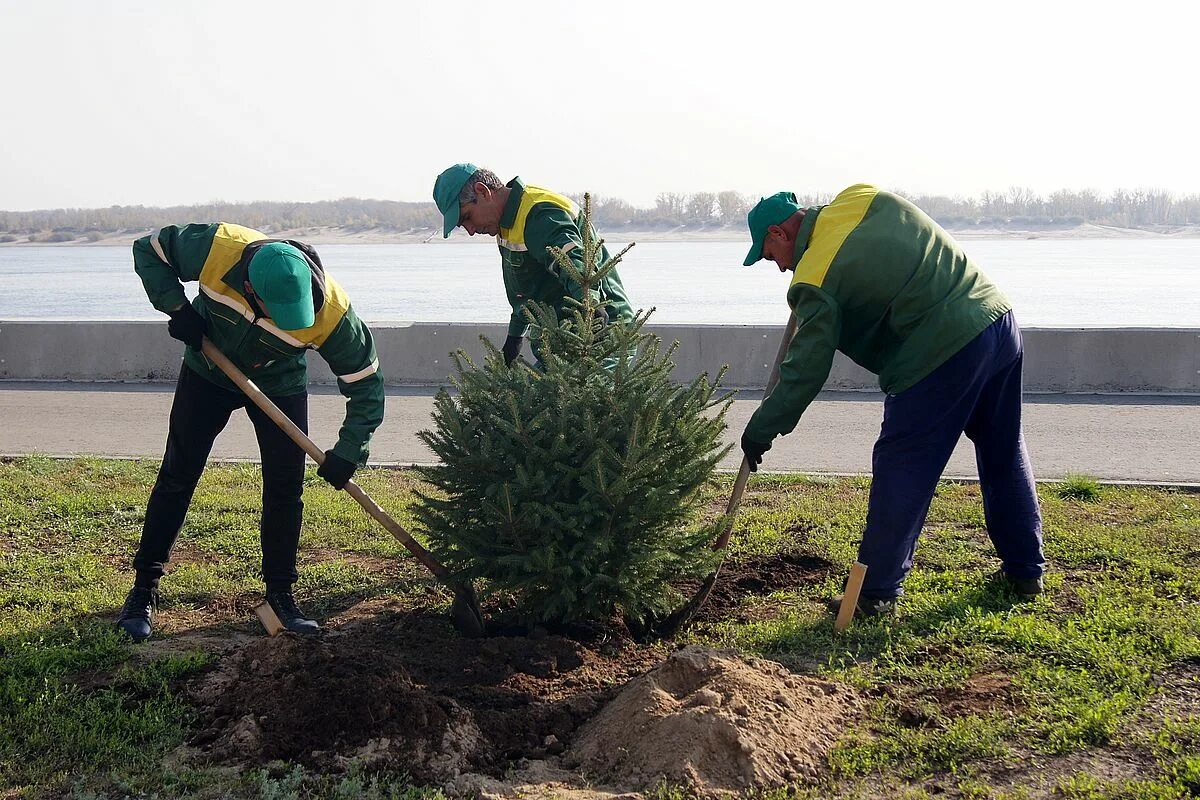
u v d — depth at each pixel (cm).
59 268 8600
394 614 516
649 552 450
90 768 362
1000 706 389
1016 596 496
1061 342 1168
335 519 666
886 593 471
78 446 945
